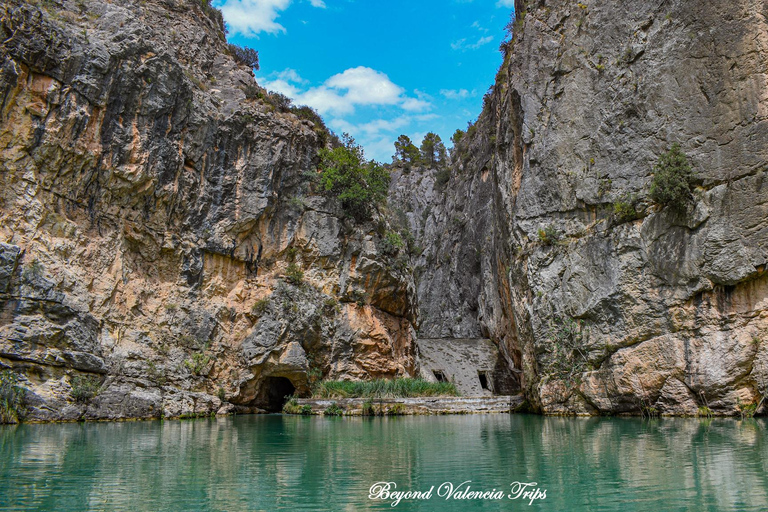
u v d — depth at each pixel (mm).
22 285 23766
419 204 90750
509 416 29234
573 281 28922
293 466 13102
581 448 15508
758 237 23469
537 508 9188
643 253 26469
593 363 27766
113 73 28656
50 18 27000
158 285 31594
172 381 29938
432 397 32906
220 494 10234
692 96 26172
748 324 23594
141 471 12367
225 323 34125
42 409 23312
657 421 22969
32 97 25797
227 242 34688
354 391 33875
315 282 38219
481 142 62844
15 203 24875
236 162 35969
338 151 41281
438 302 71438
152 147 30688
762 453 13766
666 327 25516
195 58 38469
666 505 9086
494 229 44250
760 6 24875
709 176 25016
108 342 27219
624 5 29688
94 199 28422
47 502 9531
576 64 31266
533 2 35281
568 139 30641
